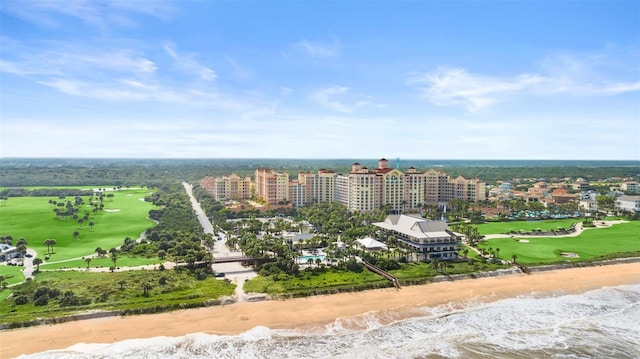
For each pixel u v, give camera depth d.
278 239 187.12
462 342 105.00
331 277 146.62
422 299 132.38
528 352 100.50
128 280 137.88
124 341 101.88
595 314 123.31
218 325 111.19
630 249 192.38
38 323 108.75
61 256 172.88
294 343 102.88
